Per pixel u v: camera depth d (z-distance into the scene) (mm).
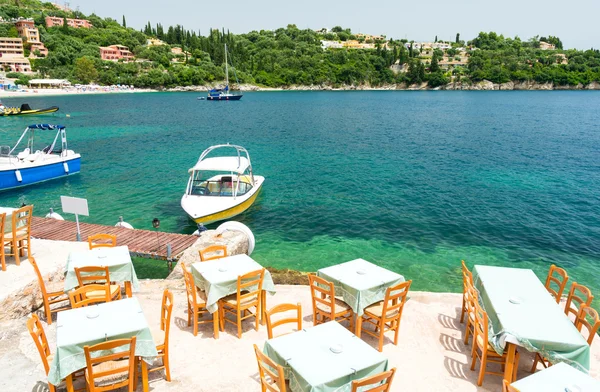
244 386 6730
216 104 107938
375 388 5191
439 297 10344
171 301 6574
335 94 165125
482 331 7055
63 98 118812
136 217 20953
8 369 7098
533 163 34781
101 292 8836
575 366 6066
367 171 31703
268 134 52781
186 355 7605
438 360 7633
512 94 164875
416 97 144875
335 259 16109
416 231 19125
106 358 5656
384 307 7543
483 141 47188
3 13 193250
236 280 8094
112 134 51812
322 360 5441
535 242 17984
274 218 20766
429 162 35094
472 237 18453
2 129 54062
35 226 16781
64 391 6445
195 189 21062
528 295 7367
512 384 5047
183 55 196250
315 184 27703
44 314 9180
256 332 8445
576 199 24312
